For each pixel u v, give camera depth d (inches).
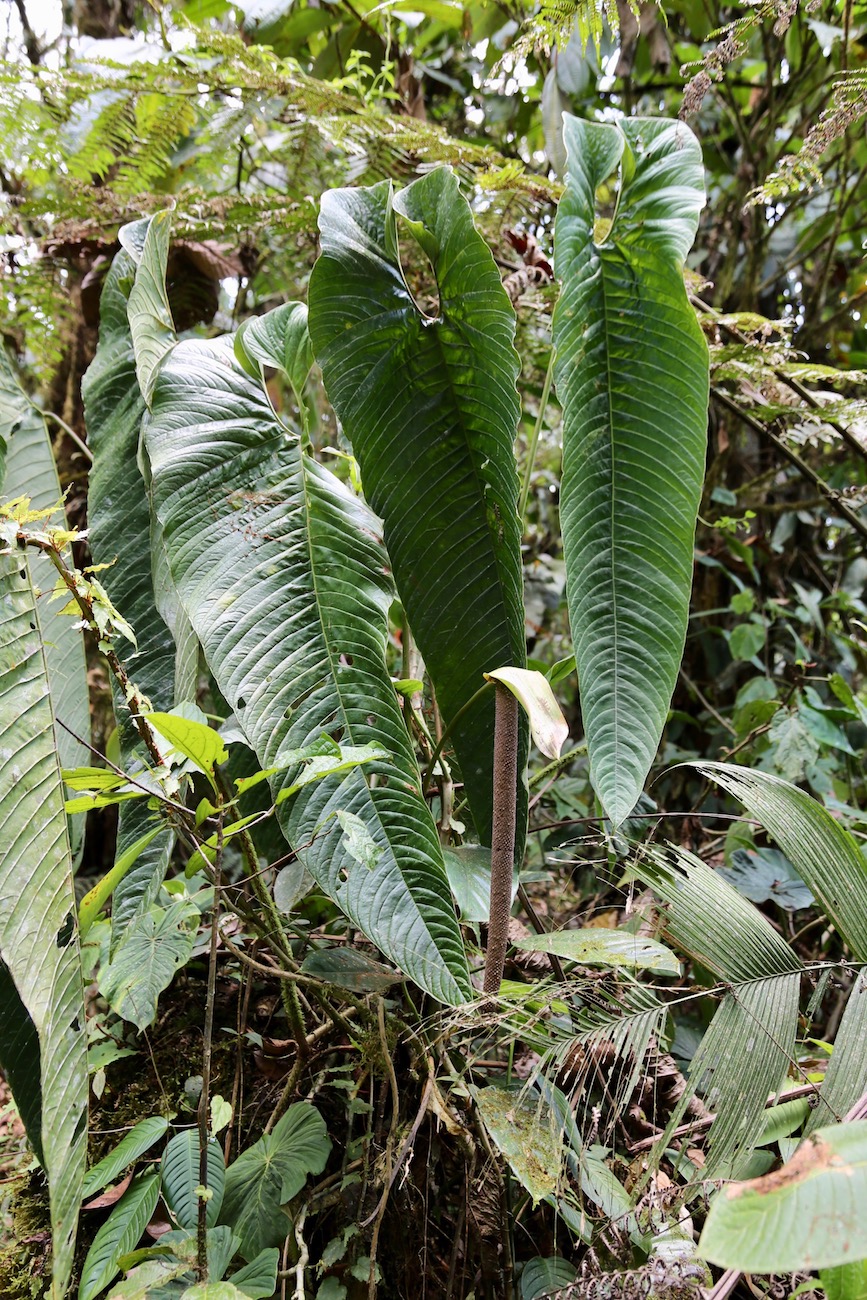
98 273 71.5
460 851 40.1
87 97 57.6
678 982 47.1
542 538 94.1
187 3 73.2
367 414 36.8
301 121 60.7
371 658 33.7
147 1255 30.8
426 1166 35.0
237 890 35.3
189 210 61.5
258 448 36.9
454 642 38.3
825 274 88.4
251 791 42.1
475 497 37.3
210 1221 31.4
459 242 35.4
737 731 68.7
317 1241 37.5
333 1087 40.8
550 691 29.1
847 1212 16.3
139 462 42.1
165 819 32.5
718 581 88.7
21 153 59.9
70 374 78.6
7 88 55.7
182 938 40.9
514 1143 29.7
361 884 30.4
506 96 88.3
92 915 32.1
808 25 81.8
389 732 32.8
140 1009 37.9
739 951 31.2
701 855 65.1
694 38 91.1
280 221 62.0
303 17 77.7
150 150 62.3
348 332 36.2
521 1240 36.7
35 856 28.4
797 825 33.2
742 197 88.5
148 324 40.3
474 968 40.6
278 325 40.4
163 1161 33.8
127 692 29.5
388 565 37.5
